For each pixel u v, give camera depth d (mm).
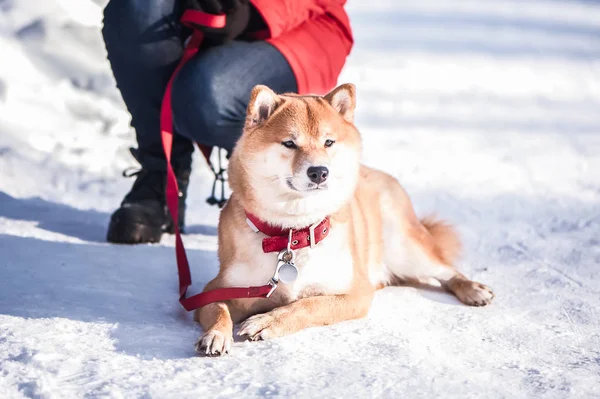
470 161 6426
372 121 7941
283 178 2807
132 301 2990
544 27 16078
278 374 2250
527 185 5711
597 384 2281
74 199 4645
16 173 4957
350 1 18750
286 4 3598
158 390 2121
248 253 2873
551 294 3273
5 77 5840
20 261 3367
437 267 3486
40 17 6352
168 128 3426
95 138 5734
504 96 9836
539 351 2584
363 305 2883
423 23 15836
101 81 6273
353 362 2369
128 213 3822
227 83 3518
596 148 7211
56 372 2205
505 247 4141
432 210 4945
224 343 2428
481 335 2736
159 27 3625
